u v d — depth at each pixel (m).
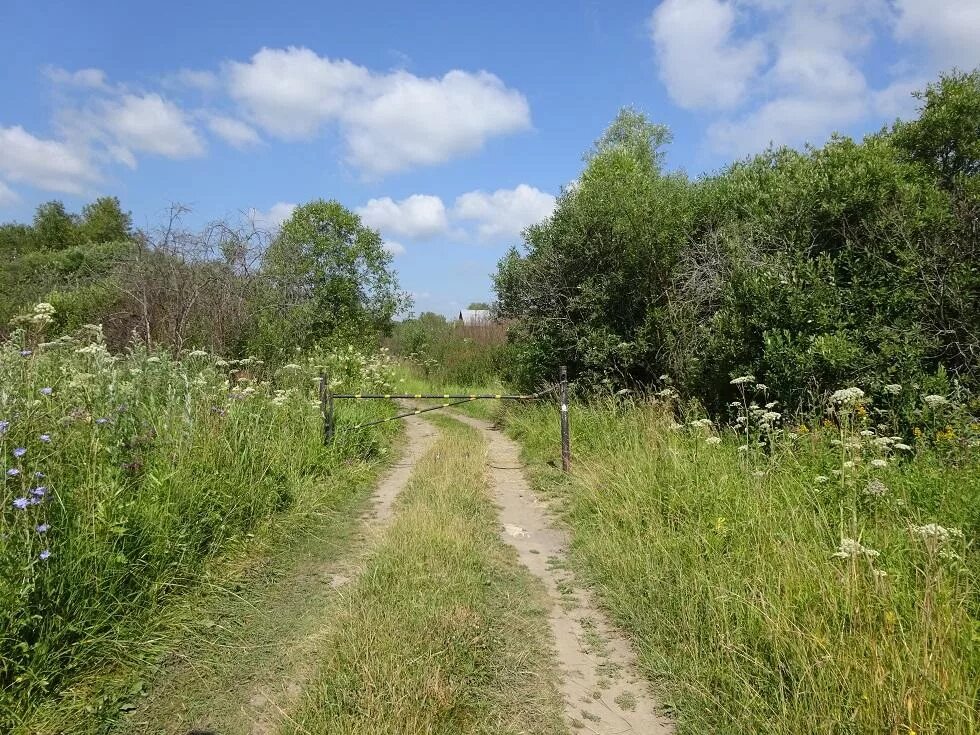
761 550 4.17
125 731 2.84
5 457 3.62
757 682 3.08
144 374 6.09
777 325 7.48
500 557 5.05
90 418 4.77
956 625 2.98
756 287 7.75
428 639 3.41
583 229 11.55
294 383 10.20
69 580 3.34
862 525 4.15
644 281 10.94
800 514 4.54
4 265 22.75
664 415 7.95
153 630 3.59
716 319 8.53
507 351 17.75
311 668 3.30
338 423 8.59
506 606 4.18
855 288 7.29
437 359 23.36
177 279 11.30
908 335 6.72
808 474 5.25
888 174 8.09
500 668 3.43
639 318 11.12
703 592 3.89
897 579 3.44
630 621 3.98
